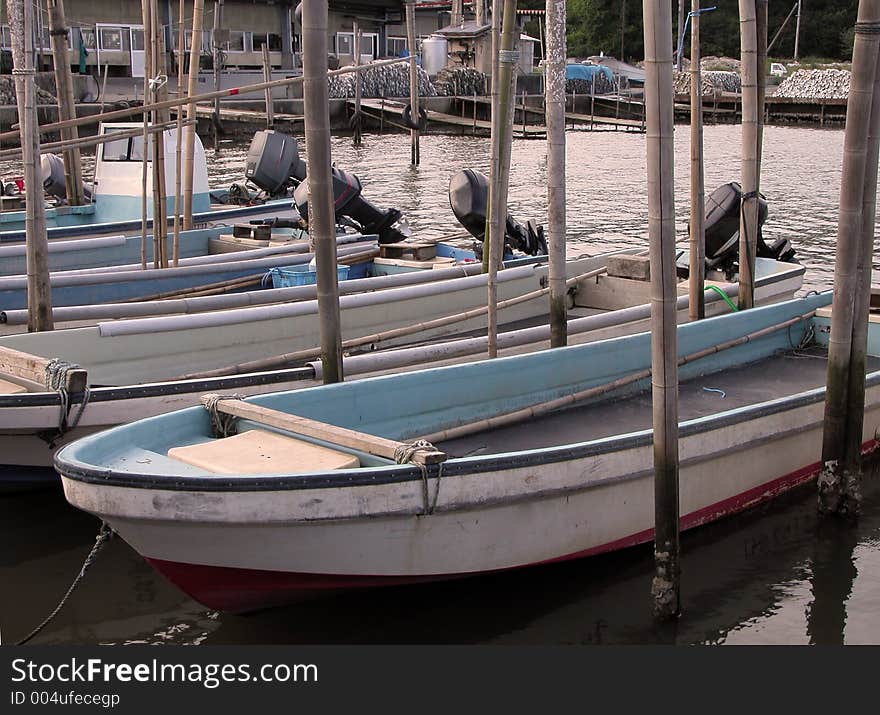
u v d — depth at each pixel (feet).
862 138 23.06
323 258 24.26
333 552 19.19
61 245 40.93
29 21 26.04
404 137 142.72
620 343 28.35
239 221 51.03
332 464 19.44
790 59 229.25
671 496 20.42
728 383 30.35
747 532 24.94
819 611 21.62
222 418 22.03
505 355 30.30
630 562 23.22
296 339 31.50
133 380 28.40
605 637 20.66
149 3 39.37
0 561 23.79
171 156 50.55
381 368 27.45
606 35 244.63
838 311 24.20
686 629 20.89
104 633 20.93
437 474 19.26
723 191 38.11
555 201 28.53
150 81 39.73
